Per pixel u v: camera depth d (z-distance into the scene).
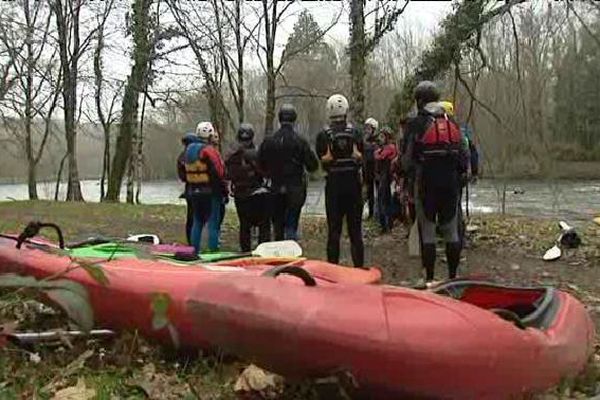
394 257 10.83
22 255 5.58
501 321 4.04
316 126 27.67
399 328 3.65
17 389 4.25
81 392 4.30
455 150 7.43
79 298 2.31
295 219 9.38
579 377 4.82
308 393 4.20
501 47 16.42
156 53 25.52
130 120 28.17
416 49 24.97
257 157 9.48
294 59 26.39
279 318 3.50
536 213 21.09
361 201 8.13
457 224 7.73
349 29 15.30
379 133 13.26
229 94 28.98
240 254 6.67
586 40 23.50
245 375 4.38
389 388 3.69
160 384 4.46
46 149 39.44
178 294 4.69
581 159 40.88
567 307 4.92
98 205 23.45
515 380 4.01
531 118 18.27
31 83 32.72
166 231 15.48
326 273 5.52
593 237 12.24
